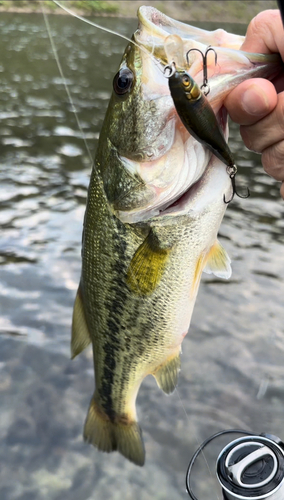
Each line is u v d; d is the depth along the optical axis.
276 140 0.26
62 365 0.66
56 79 2.29
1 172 1.25
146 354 0.35
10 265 0.85
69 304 0.76
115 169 0.30
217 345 0.69
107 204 0.31
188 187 0.29
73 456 0.54
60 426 0.57
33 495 0.50
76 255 0.89
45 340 0.69
